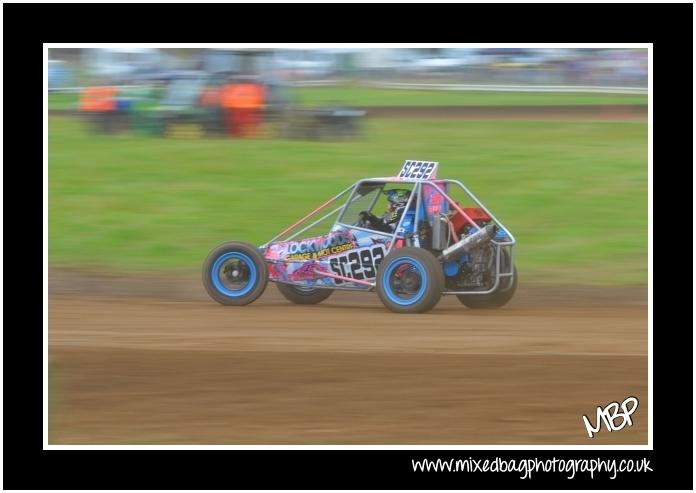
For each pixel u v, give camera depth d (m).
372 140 36.62
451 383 11.90
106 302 18.08
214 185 29.28
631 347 13.85
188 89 37.84
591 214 25.78
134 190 28.69
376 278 16.55
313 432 10.41
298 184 29.28
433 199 16.89
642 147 34.31
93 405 11.25
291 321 15.87
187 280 20.31
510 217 25.66
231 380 12.04
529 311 17.33
